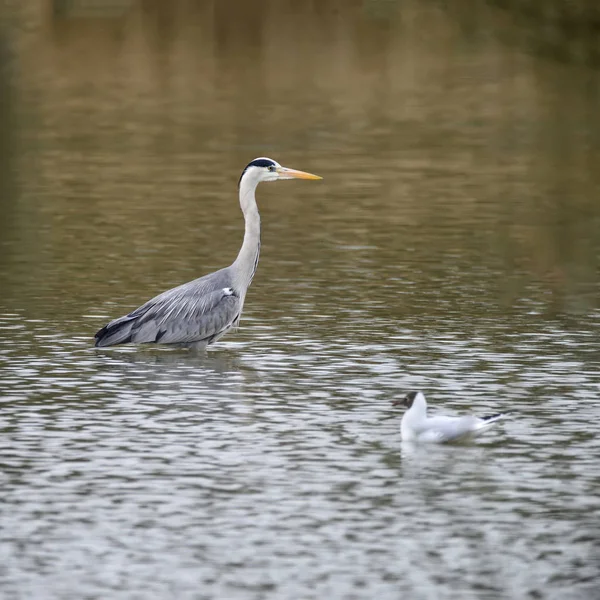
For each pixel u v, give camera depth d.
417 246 22.42
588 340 16.25
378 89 43.25
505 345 16.03
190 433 12.71
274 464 11.83
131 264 20.78
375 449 12.27
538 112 39.53
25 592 9.23
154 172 29.92
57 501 10.92
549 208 26.08
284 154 32.38
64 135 35.00
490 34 52.38
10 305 18.03
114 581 9.41
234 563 9.72
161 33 51.81
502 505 10.85
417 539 10.16
